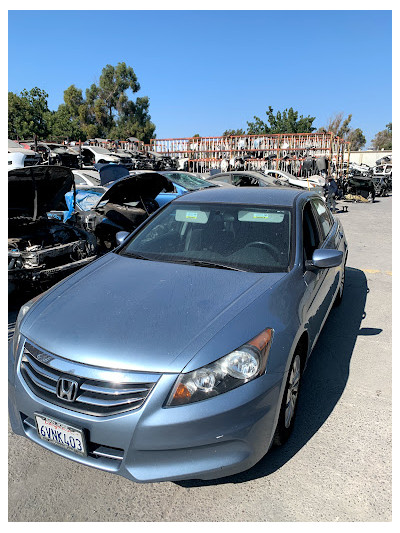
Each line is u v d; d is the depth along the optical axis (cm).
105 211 651
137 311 231
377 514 210
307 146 1980
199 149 2092
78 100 5553
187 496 221
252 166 1891
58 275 496
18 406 227
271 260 294
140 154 2034
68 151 1617
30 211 556
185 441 193
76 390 202
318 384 333
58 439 210
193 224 340
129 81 5516
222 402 197
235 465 202
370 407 302
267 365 215
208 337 210
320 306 323
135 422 192
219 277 271
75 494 223
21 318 256
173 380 195
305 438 267
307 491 224
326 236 396
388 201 2036
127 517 208
